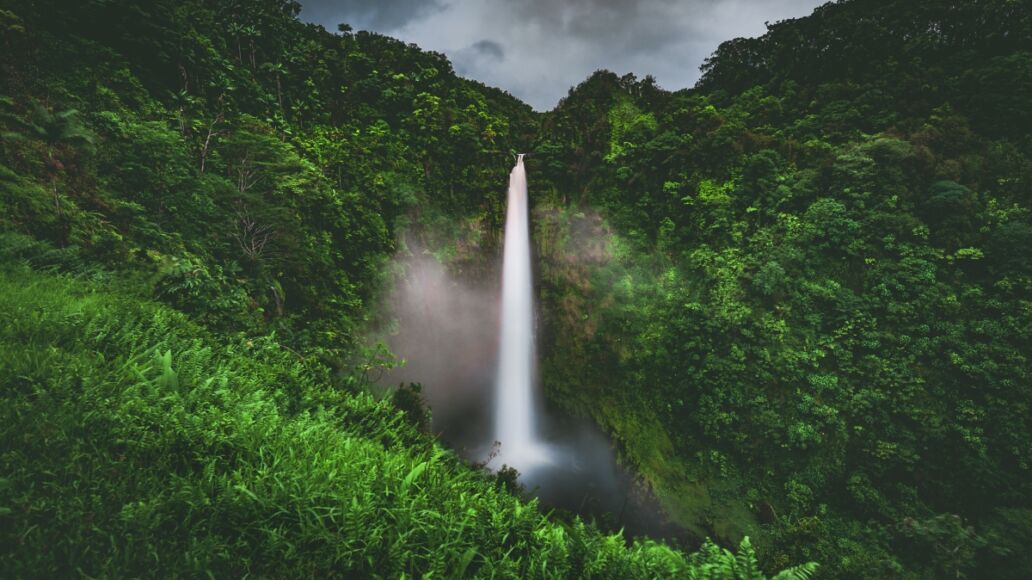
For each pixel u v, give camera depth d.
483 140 42.12
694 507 28.39
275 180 23.23
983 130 33.72
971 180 31.03
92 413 3.36
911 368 27.62
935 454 26.27
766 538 25.80
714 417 30.44
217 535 2.66
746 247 34.56
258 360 8.59
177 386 4.86
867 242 31.03
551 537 4.12
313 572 2.69
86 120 16.48
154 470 3.13
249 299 15.80
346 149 33.22
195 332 7.69
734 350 31.14
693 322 33.75
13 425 2.92
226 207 19.45
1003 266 27.83
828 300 30.48
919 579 21.52
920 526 22.42
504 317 41.38
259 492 3.15
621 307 37.38
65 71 18.16
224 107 25.81
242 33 32.44
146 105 20.58
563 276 40.44
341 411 7.33
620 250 38.97
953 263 29.02
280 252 21.23
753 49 57.44
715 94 50.59
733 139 37.16
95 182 14.79
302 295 23.34
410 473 4.23
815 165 34.94
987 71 35.38
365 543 3.03
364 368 16.86
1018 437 24.44
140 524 2.49
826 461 27.77
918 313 28.47
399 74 42.50
